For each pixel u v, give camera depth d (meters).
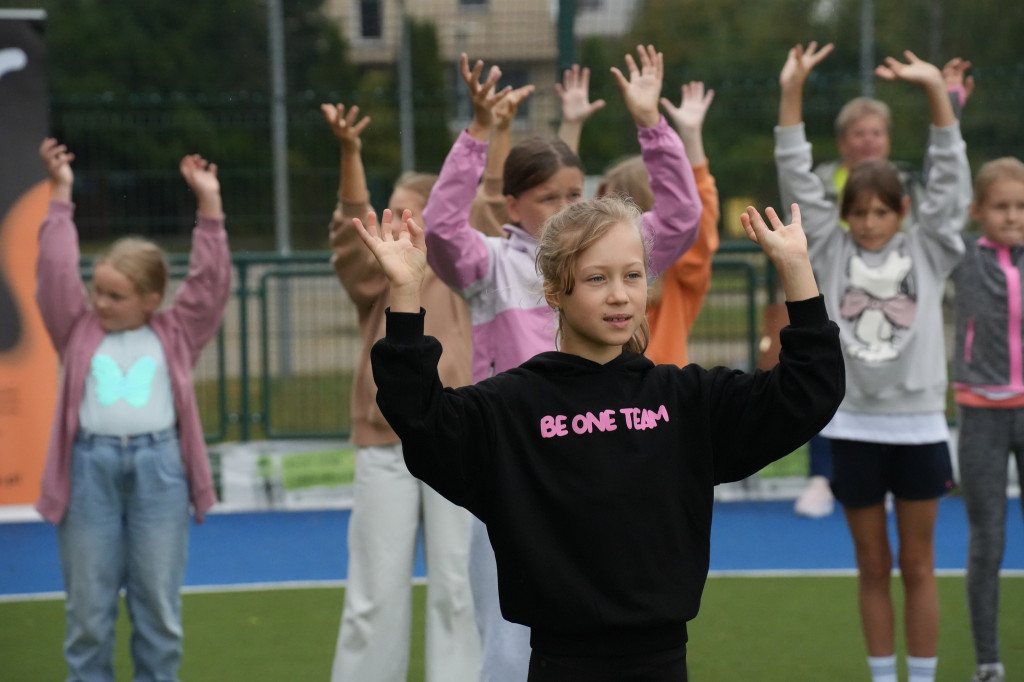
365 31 23.94
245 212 10.93
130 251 5.41
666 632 3.14
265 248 11.01
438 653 5.29
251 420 10.23
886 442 5.36
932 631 5.41
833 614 7.16
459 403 3.10
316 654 6.57
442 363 5.46
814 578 7.97
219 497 10.10
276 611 7.41
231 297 10.20
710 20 28.28
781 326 3.51
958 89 6.53
